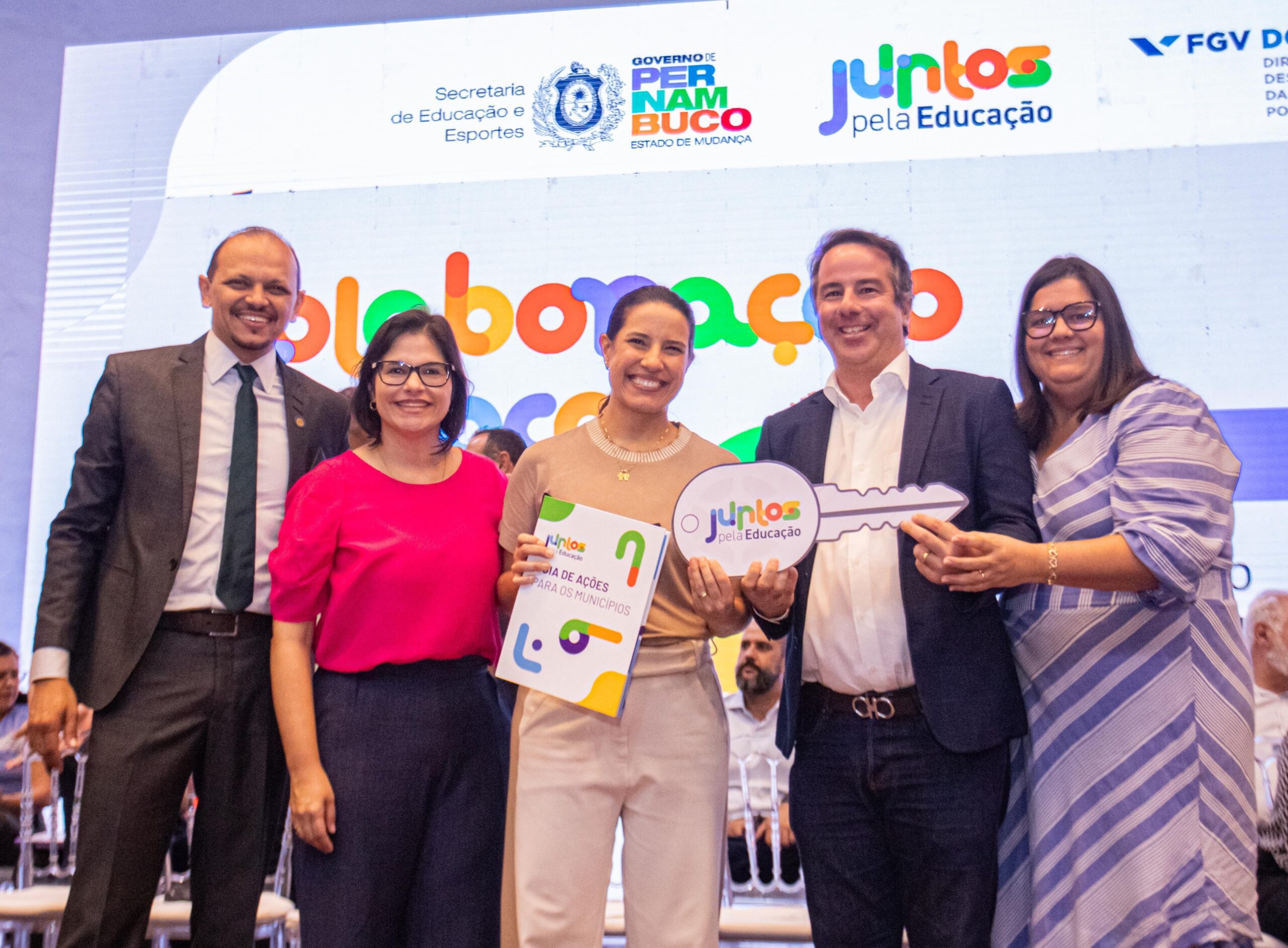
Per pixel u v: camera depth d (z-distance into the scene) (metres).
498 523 1.98
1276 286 3.32
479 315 3.62
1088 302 1.92
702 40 3.63
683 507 1.82
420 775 1.79
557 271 3.61
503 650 1.78
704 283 3.55
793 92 3.58
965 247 3.45
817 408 2.05
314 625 1.94
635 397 1.86
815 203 3.53
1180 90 3.43
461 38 3.73
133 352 2.21
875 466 1.92
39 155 3.76
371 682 1.81
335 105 3.74
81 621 2.08
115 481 2.13
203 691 2.00
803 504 1.79
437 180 3.68
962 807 1.75
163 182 3.75
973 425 1.89
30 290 3.71
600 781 1.73
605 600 1.77
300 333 3.66
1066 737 1.83
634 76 3.65
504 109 3.69
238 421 2.15
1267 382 3.28
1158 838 1.73
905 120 3.52
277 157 3.74
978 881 1.74
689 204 3.58
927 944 1.76
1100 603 1.83
